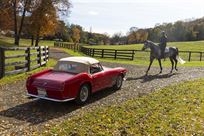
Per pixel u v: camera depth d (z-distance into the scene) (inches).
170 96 416.5
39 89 354.9
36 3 1936.5
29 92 366.6
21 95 413.7
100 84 415.8
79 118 311.0
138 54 1980.8
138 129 274.1
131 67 872.3
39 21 1936.5
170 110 338.3
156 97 411.8
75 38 4717.0
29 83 362.6
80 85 366.0
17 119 308.0
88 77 379.9
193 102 376.2
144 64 1019.9
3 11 1877.5
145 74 690.8
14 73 561.0
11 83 491.5
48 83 349.7
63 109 352.5
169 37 4881.9
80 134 260.5
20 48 579.8
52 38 4530.0
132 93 451.8
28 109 346.9
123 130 270.5
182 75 682.8
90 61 401.7
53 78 358.3
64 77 362.0
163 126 282.0
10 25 2102.6
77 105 370.3
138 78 617.6
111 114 324.5
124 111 337.1
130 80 584.4
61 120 308.8
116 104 378.9
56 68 395.5
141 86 514.9
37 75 371.2
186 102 376.8
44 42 3663.9
